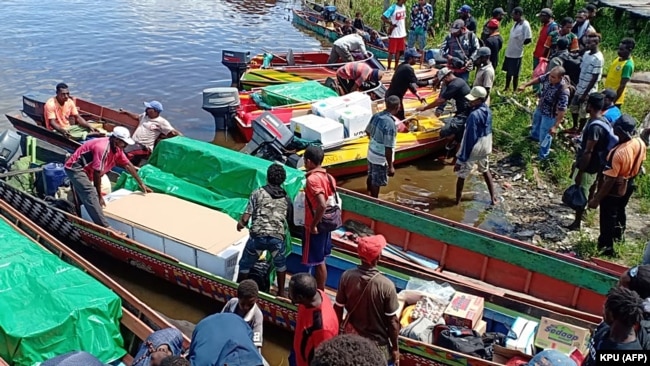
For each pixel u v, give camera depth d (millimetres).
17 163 10328
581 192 8906
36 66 17344
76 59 18109
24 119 13164
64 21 22531
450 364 6035
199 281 7699
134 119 12477
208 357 4723
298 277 4965
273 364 7035
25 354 5852
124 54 18797
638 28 18422
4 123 13641
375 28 22891
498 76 15234
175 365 4039
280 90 13898
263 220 6996
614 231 8711
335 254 8047
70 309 6090
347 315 5301
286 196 7211
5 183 9430
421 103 12820
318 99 13531
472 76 15438
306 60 17859
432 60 16609
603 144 8414
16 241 7203
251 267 7395
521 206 10500
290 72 15938
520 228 9797
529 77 15086
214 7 26484
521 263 7812
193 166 9445
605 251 8742
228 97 13062
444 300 6855
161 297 8133
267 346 7266
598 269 7266
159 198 8891
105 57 18406
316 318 4984
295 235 8281
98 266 8719
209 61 18562
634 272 5289
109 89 15883
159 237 8039
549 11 13625
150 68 17594
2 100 14859
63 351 6020
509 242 7863
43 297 6242
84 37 20469
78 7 25031
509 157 12117
